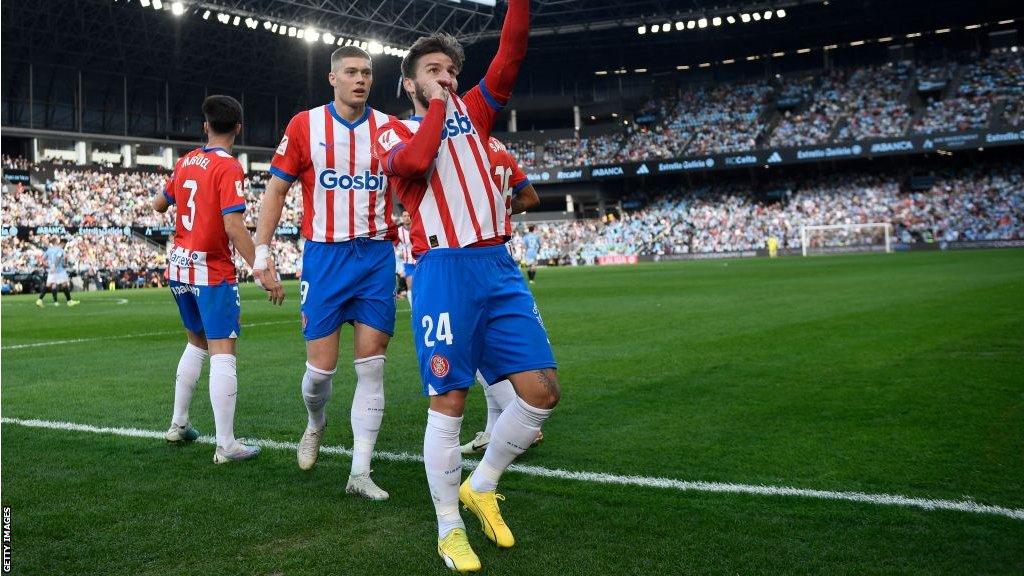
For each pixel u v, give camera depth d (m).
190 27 41.56
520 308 2.97
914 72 50.16
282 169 3.74
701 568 2.53
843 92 51.12
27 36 39.28
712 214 51.31
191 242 4.13
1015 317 9.09
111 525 3.05
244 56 46.00
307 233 3.81
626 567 2.56
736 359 6.87
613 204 56.12
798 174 51.75
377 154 3.04
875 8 46.47
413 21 42.56
